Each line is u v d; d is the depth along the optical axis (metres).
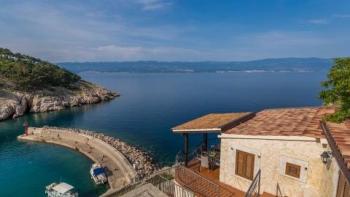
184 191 17.78
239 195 16.58
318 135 13.41
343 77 13.12
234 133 17.19
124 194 19.77
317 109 18.84
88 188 37.06
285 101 120.62
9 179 40.59
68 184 36.19
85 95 122.75
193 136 63.38
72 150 53.19
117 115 93.75
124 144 54.69
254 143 16.31
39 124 80.12
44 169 44.25
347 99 12.74
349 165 7.10
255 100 125.44
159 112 98.50
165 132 69.38
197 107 108.31
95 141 54.44
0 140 61.72
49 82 113.81
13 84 98.88
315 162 13.85
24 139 61.41
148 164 44.88
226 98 134.38
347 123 12.10
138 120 84.94
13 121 83.44
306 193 14.37
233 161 17.69
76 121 84.56
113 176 39.59
